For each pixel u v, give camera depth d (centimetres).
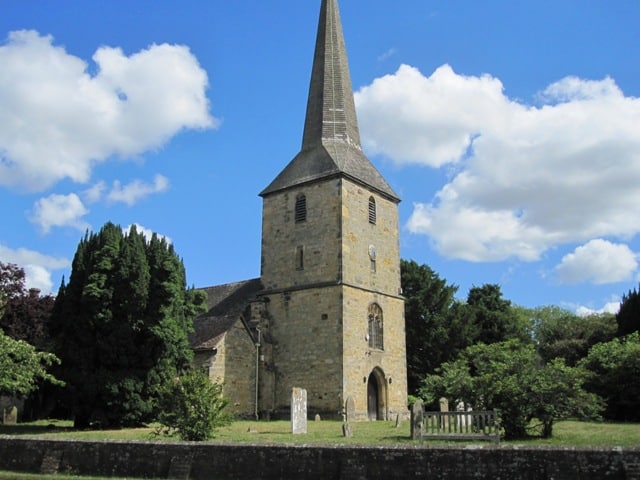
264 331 4197
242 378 3931
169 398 2209
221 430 2873
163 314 3177
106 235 3180
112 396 3003
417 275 5875
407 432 2666
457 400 2447
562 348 6047
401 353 4372
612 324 6419
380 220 4431
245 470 1414
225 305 4634
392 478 1287
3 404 4125
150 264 3247
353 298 3994
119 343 3047
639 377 3130
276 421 3788
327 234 4081
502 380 2231
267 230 4422
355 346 3928
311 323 4003
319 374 3881
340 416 3716
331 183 4150
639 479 1127
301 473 1360
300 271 4159
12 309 3600
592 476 1159
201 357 3788
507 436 2252
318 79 4666
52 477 1520
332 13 4825
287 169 4506
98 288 3059
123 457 1559
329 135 4488
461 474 1244
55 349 3134
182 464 1480
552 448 1202
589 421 3050
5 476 1548
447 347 5712
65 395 3062
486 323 6206
